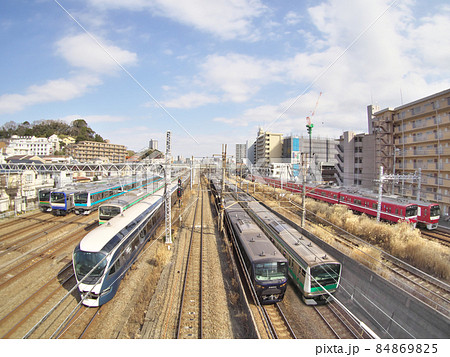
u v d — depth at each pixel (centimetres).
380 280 1232
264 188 4594
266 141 8175
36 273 1423
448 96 3019
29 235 2036
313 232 2081
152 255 1725
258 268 1251
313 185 3647
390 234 1895
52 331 978
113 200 2048
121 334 992
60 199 2586
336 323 1168
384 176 2223
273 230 1775
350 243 1927
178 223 2528
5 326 997
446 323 931
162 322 1070
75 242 1889
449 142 3016
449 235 2230
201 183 6275
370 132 4650
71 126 10225
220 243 2042
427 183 3222
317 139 7862
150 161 3603
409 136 3562
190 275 1488
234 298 1263
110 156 8819
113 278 1184
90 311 1114
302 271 1320
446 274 1445
